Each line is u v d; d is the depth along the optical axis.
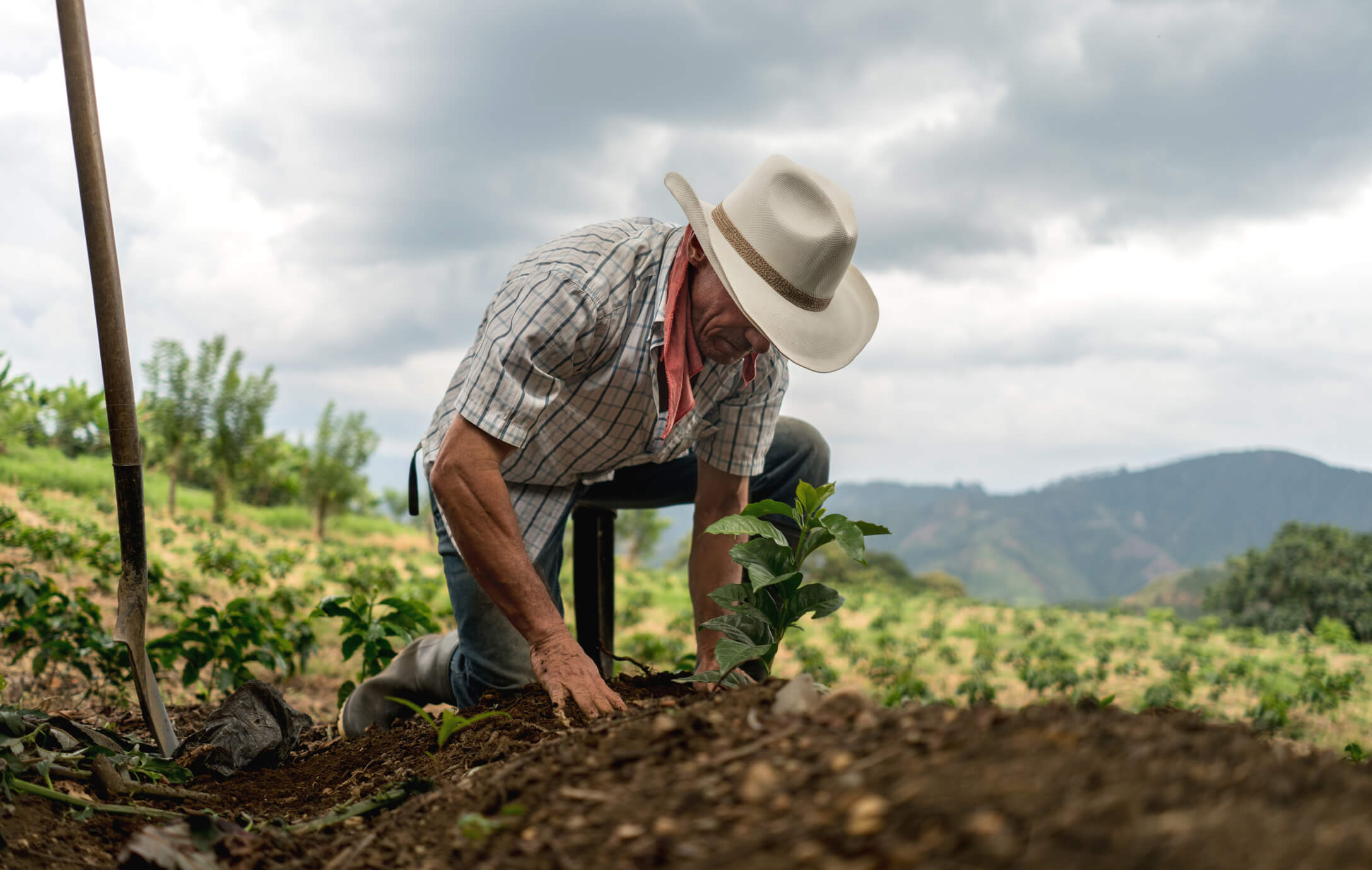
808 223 2.05
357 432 28.34
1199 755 0.86
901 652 15.42
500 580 1.99
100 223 2.23
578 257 2.11
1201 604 62.09
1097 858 0.63
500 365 2.02
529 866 0.90
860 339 2.34
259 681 2.31
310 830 1.40
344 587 11.91
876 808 0.75
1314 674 13.40
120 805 1.63
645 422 2.33
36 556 6.76
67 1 2.16
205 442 22.61
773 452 2.99
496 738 1.72
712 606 2.69
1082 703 1.19
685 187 2.03
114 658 3.53
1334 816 0.72
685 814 0.90
